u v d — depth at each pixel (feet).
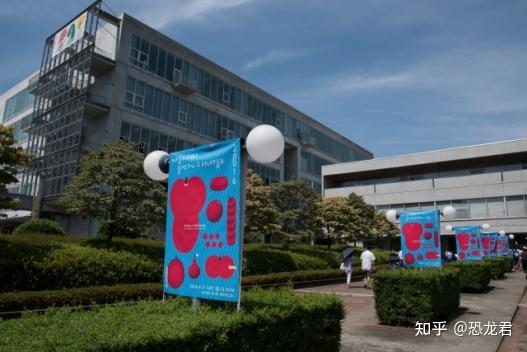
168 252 16.30
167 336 10.49
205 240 14.97
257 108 128.16
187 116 100.78
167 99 95.76
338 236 90.22
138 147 74.79
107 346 9.41
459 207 129.80
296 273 55.16
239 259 13.78
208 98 108.17
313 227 75.46
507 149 123.13
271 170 133.69
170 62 98.07
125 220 43.47
